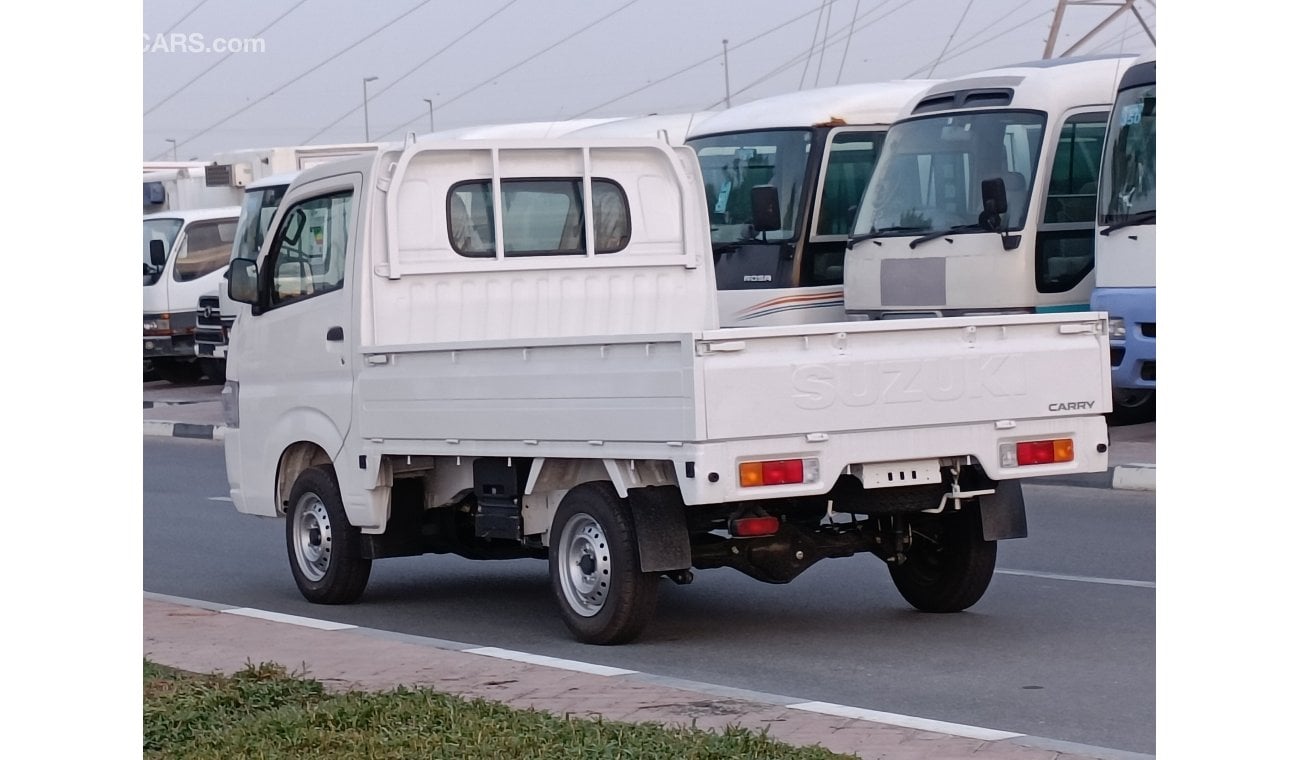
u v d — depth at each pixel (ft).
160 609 37.19
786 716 26.21
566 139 40.45
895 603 38.65
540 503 35.73
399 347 36.94
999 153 66.90
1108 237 62.80
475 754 23.54
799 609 38.11
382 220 38.73
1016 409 33.17
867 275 69.46
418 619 38.37
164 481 69.56
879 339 32.01
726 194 75.31
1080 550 45.19
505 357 34.47
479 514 36.35
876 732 25.05
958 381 32.58
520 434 34.22
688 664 32.45
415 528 39.04
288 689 27.86
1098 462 34.01
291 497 41.04
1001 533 35.06
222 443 84.53
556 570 34.71
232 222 111.45
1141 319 61.62
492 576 44.62
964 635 34.63
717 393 30.50
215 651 32.48
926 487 33.86
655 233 41.60
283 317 40.88
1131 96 62.64
